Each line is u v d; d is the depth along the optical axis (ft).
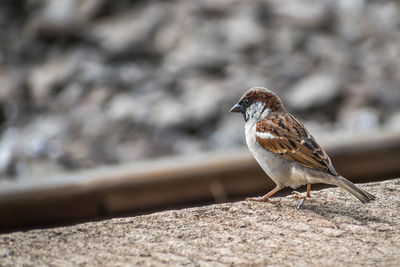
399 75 52.31
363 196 17.28
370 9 64.34
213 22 59.57
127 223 15.97
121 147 44.01
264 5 62.39
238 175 27.40
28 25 61.31
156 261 13.70
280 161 19.47
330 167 18.61
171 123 46.65
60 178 26.02
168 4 63.16
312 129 45.62
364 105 48.01
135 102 49.44
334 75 51.75
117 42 57.11
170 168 26.78
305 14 60.95
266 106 20.86
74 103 50.16
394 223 16.55
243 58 54.39
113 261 13.66
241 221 16.44
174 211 17.02
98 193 25.88
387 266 13.62
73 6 62.23
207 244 14.75
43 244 14.55
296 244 14.89
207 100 48.70
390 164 29.73
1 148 43.86
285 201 18.60
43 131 46.16
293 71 52.21
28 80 53.67
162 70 53.93
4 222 25.03
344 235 15.61
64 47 58.18
